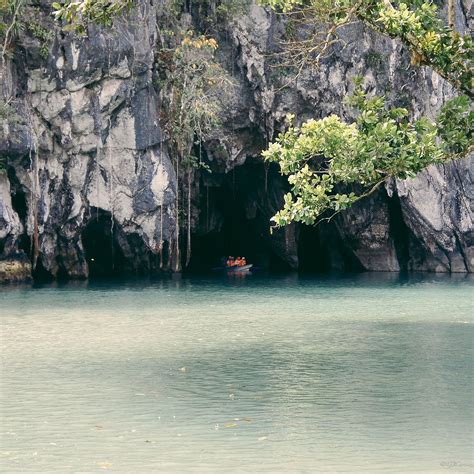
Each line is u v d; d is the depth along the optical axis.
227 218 65.38
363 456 16.17
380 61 56.84
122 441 17.11
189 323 33.28
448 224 59.09
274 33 56.19
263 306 39.25
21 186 49.47
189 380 22.56
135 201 52.31
